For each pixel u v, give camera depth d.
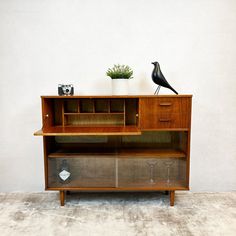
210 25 1.80
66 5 1.78
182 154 1.68
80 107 1.78
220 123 1.89
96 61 1.83
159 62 1.83
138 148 1.88
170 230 1.40
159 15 1.79
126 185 1.70
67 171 1.74
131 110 1.86
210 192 1.95
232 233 1.37
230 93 1.86
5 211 1.64
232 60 1.83
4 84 1.84
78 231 1.40
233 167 1.94
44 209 1.66
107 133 1.46
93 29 1.81
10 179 1.94
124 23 1.80
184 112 1.59
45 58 1.83
